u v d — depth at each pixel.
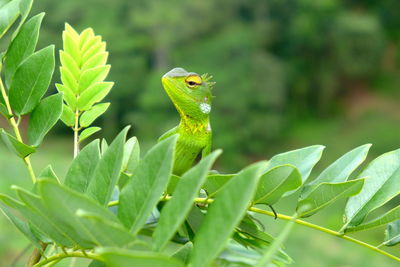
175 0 40.38
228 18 42.81
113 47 39.03
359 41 41.97
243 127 37.06
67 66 1.93
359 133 38.06
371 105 41.34
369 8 48.06
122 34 39.47
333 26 42.12
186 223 1.48
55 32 39.50
